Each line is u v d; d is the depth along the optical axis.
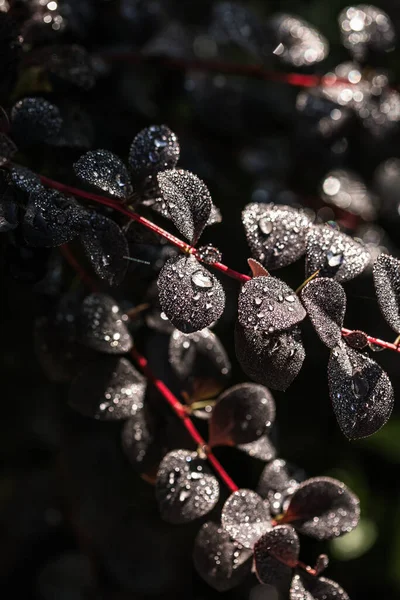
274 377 0.34
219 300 0.34
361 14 0.54
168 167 0.38
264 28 0.54
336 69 0.53
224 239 0.51
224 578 0.38
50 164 0.41
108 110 0.49
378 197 0.56
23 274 0.39
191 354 0.41
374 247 0.54
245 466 0.57
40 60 0.42
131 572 0.59
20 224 0.37
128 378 0.41
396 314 0.35
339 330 0.35
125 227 0.38
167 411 0.41
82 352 0.42
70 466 0.58
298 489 0.39
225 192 0.55
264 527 0.38
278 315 0.34
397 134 0.51
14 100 0.42
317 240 0.37
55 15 0.42
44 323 0.42
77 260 0.43
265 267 0.37
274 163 0.57
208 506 0.39
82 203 0.39
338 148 0.52
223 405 0.40
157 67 0.53
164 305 0.34
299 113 0.52
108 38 0.51
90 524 0.58
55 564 0.65
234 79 0.58
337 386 0.34
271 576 0.37
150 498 0.57
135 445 0.40
